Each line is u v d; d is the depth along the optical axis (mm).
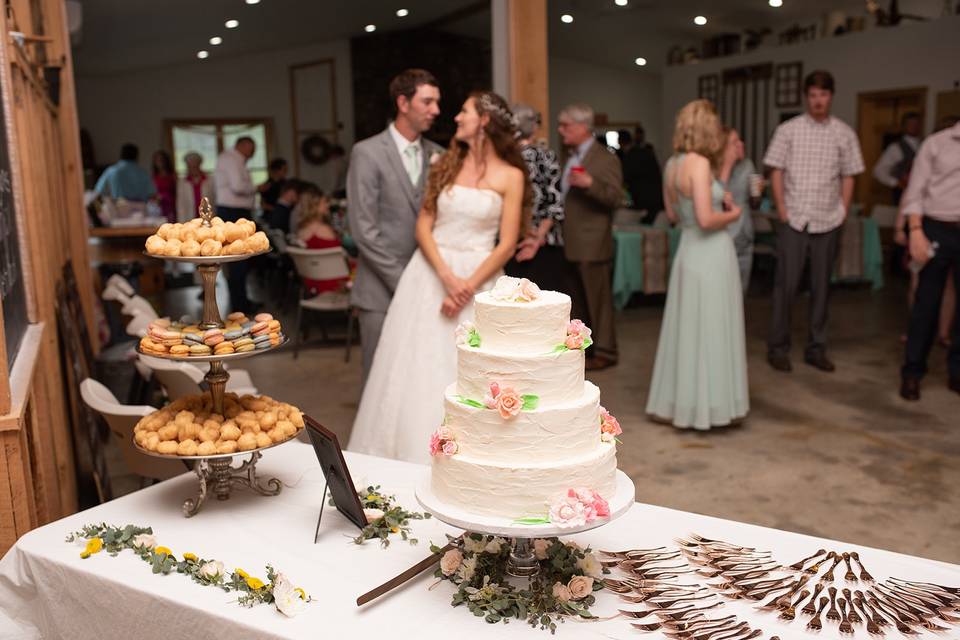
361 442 3555
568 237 5641
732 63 12930
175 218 11633
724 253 4324
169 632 1681
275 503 2129
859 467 3955
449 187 3328
